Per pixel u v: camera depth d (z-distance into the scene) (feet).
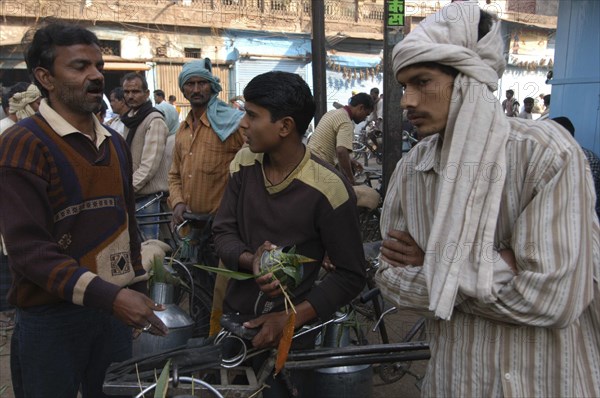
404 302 5.04
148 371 5.69
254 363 6.44
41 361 6.30
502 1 34.73
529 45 36.45
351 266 6.19
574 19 15.67
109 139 6.57
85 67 5.87
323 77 19.76
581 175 4.20
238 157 6.72
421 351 6.79
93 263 6.23
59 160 5.86
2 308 12.12
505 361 4.48
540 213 4.17
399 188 5.32
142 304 5.66
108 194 6.36
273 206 6.13
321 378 7.23
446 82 4.46
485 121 4.32
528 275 4.14
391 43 14.71
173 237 13.10
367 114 17.07
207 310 11.18
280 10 54.80
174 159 12.14
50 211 5.83
